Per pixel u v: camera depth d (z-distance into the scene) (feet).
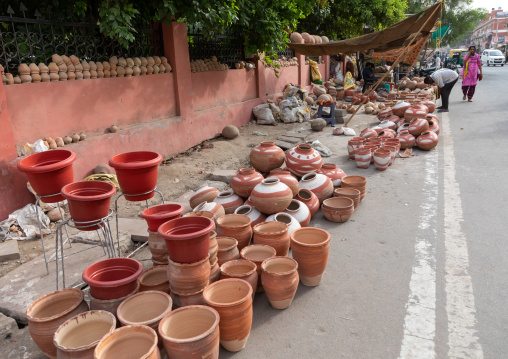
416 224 14.88
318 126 33.09
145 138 22.75
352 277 11.53
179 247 8.27
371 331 9.17
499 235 13.51
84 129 19.36
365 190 17.49
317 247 10.51
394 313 9.77
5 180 15.08
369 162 22.49
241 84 34.63
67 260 12.75
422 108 27.71
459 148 25.76
